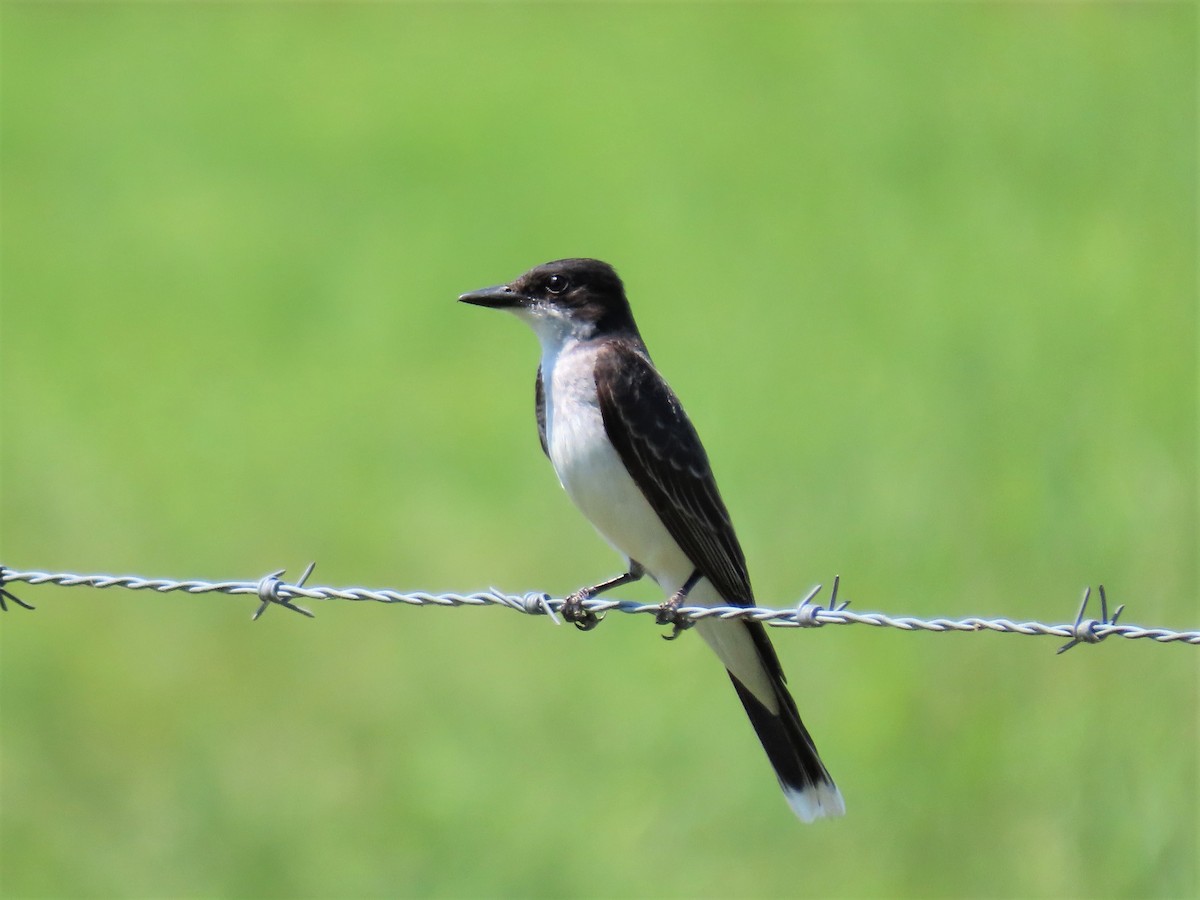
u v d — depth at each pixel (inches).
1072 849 417.1
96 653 550.0
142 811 474.6
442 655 531.2
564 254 899.4
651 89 1151.6
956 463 601.3
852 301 794.2
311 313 860.6
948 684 477.4
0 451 711.1
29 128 1123.3
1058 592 517.3
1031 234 828.6
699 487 327.3
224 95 1182.3
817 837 434.0
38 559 623.5
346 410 753.6
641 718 481.4
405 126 1113.4
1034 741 452.1
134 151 1095.0
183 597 583.8
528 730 483.5
